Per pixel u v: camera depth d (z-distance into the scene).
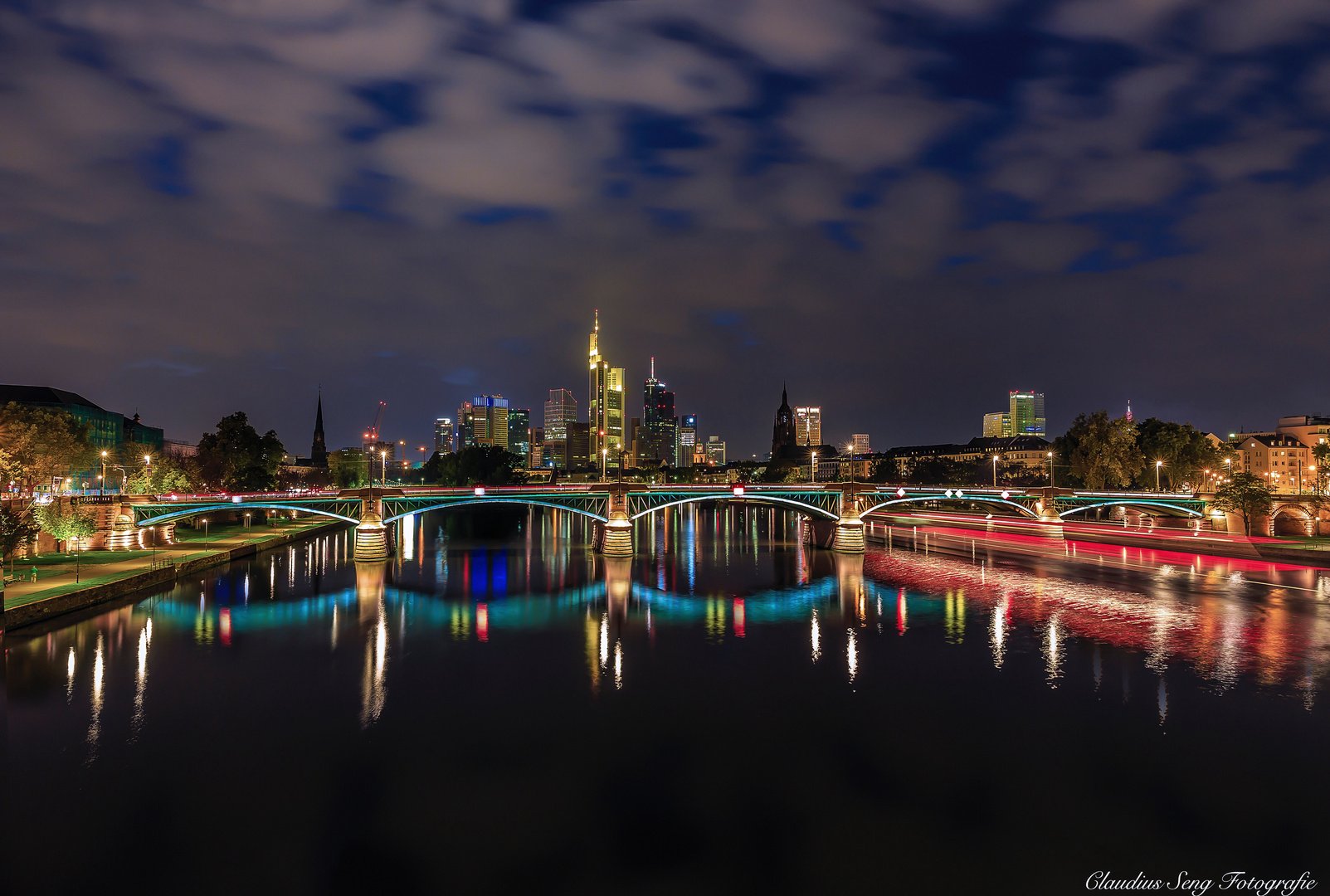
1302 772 41.66
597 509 135.75
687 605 89.00
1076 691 55.19
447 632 74.38
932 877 32.28
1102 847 34.50
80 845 34.59
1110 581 103.81
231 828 36.19
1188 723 48.78
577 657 65.19
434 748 45.31
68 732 47.50
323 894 31.16
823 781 41.19
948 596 94.00
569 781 41.16
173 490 144.88
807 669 61.38
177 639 70.38
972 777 41.34
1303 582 102.06
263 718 50.19
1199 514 154.62
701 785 40.66
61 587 79.56
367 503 122.12
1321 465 170.38
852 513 140.88
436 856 33.91
